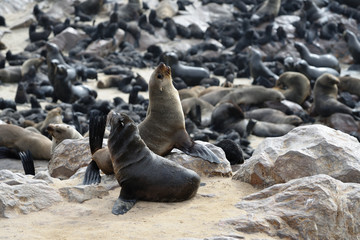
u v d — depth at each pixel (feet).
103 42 385.70
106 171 101.50
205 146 109.29
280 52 404.36
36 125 231.91
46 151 175.83
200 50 406.00
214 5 469.16
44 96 299.17
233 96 273.13
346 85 313.94
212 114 242.58
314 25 426.10
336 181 88.43
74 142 130.82
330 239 80.07
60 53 345.51
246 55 382.42
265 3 463.42
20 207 83.97
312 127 108.27
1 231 75.82
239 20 448.65
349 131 253.44
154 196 88.74
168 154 112.47
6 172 99.30
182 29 422.00
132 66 369.30
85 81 330.75
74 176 108.17
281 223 79.66
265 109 255.29
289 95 299.58
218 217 81.82
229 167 110.52
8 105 265.75
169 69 109.40
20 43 395.75
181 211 84.94
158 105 108.99
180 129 109.91
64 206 86.89
